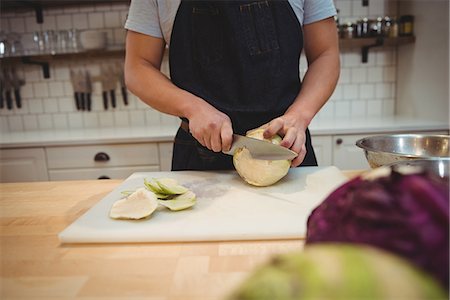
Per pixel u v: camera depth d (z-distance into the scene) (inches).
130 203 23.7
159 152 60.9
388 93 76.2
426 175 10.8
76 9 73.2
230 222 22.0
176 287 16.0
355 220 10.2
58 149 61.2
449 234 9.0
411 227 9.2
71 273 17.5
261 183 28.6
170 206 24.0
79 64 74.9
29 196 29.3
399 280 7.4
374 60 74.8
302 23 35.7
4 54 70.5
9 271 17.8
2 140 63.2
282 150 26.9
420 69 67.3
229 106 33.5
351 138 60.2
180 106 31.2
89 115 76.9
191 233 20.6
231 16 32.4
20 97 76.2
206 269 17.5
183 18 32.7
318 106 32.9
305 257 8.0
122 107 76.5
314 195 26.9
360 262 7.6
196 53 33.7
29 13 73.4
